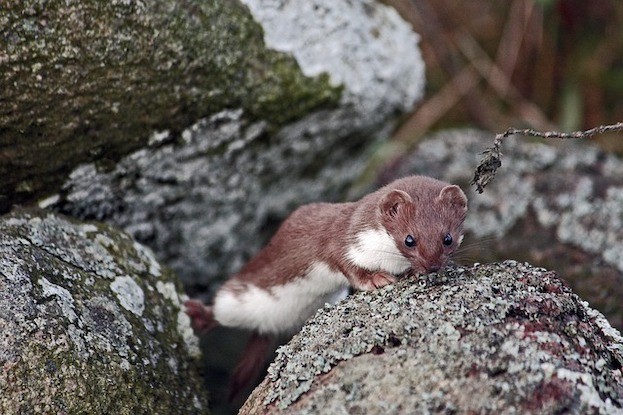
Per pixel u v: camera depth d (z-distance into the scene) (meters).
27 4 8.03
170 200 10.10
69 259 8.61
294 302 10.02
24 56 8.16
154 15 8.72
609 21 15.32
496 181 12.61
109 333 8.08
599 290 11.23
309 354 7.11
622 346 7.02
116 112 8.97
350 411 6.35
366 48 10.80
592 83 15.26
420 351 6.62
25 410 7.11
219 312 10.15
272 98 9.88
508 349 6.48
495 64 15.53
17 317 7.44
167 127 9.41
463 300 7.06
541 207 12.09
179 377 8.63
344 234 9.33
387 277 8.69
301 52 10.12
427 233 8.66
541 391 6.17
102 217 9.77
